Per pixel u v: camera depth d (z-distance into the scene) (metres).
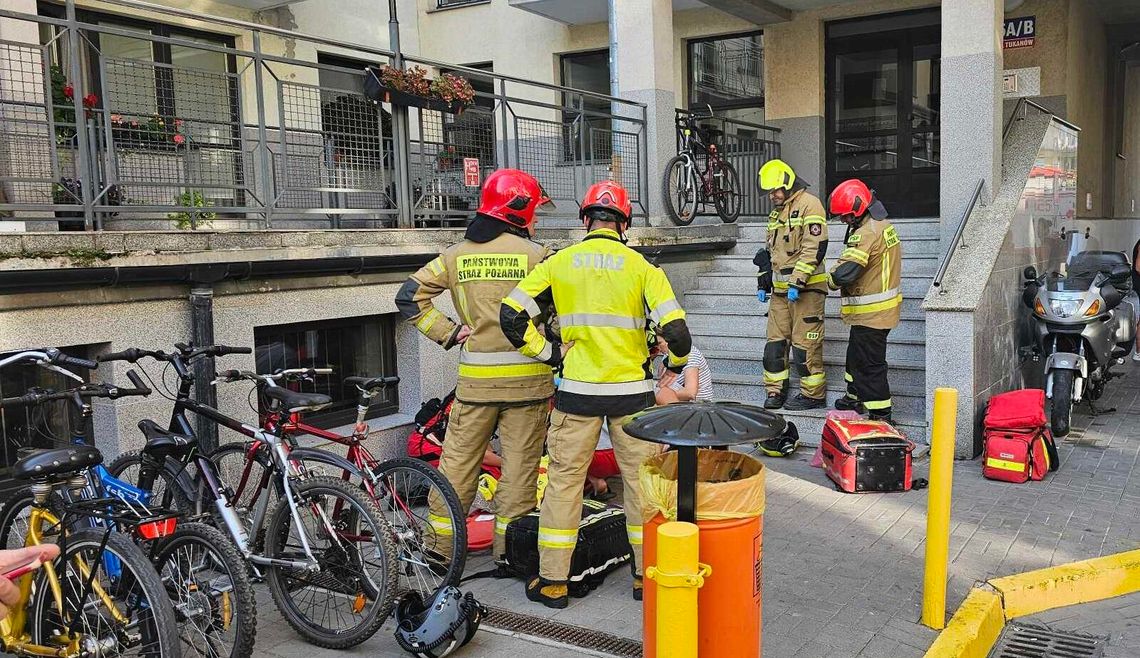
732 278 9.72
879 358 7.00
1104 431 7.68
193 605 3.60
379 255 6.32
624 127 9.77
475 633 4.11
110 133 5.20
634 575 4.53
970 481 6.37
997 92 7.95
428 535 4.36
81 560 3.46
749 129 13.20
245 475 4.56
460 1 14.84
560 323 4.49
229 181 6.28
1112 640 4.25
